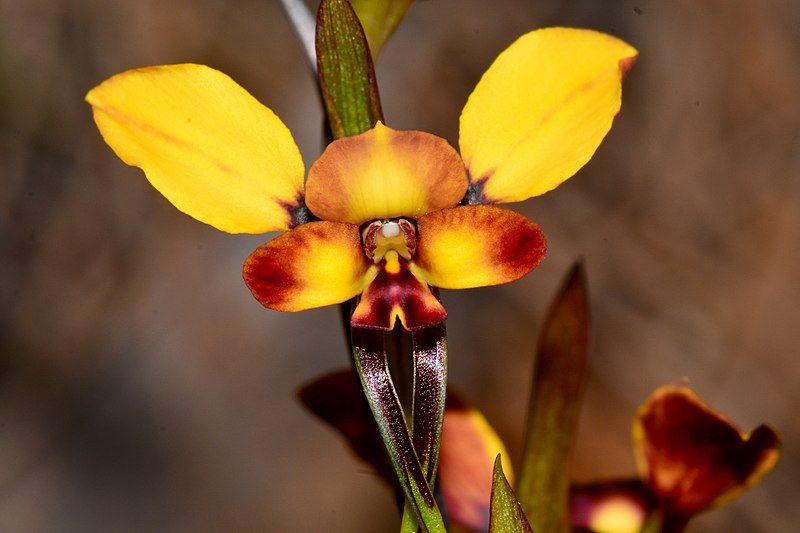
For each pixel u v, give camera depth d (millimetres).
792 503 414
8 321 413
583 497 185
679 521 179
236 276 425
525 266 158
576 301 174
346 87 160
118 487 407
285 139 160
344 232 159
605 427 424
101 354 418
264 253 158
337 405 180
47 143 408
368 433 180
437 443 159
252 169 160
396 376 162
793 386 427
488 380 421
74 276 417
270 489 410
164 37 405
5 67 397
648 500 181
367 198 159
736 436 174
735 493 177
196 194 160
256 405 421
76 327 418
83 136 410
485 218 158
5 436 407
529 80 161
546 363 174
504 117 161
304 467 414
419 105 415
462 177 158
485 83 161
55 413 412
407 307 159
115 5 402
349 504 406
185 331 423
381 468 181
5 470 404
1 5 395
